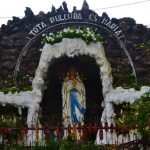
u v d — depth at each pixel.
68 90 25.48
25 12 27.94
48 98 26.36
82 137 21.03
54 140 21.12
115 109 24.45
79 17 27.30
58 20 27.36
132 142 18.77
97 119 25.94
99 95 26.28
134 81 26.14
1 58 27.64
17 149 21.05
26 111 25.36
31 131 23.78
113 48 27.14
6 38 27.92
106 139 22.47
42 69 25.25
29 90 25.39
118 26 27.25
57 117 26.17
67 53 24.97
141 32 27.28
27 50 27.55
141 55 26.89
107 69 24.86
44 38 25.89
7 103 25.41
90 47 24.92
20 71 27.22
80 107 25.33
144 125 18.72
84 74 26.02
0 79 27.14
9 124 24.02
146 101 20.14
